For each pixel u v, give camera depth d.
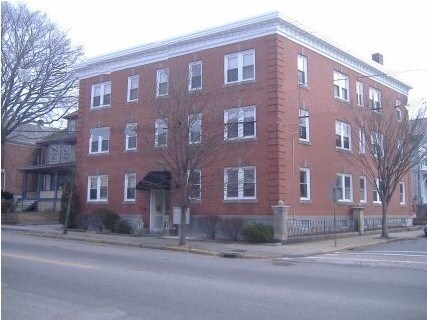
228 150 25.55
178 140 22.17
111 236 26.23
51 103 32.66
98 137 32.81
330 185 28.44
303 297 9.44
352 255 18.94
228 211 25.45
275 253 19.30
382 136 28.00
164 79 29.00
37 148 48.25
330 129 29.09
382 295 9.75
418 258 17.42
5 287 10.09
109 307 8.34
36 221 36.81
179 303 8.74
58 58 32.22
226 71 26.61
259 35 25.61
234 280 11.62
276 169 24.22
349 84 31.45
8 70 30.22
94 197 32.44
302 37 27.03
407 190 38.81
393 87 36.78
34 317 7.57
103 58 32.22
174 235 27.17
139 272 12.61
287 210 23.89
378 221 33.41
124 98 31.19
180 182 21.92
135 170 30.05
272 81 24.86
